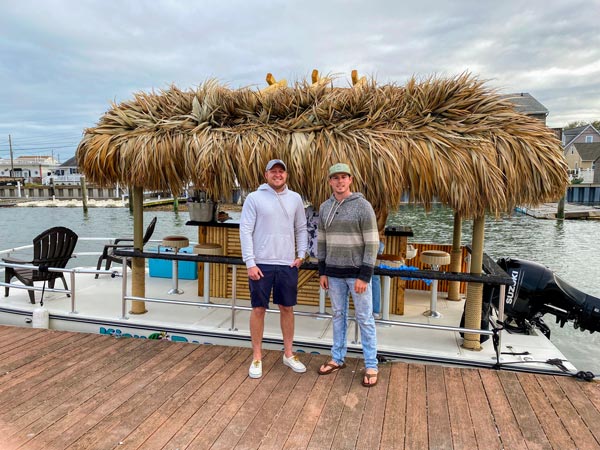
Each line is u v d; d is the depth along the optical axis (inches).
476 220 143.3
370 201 143.2
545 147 137.9
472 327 147.7
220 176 150.5
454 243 208.8
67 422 105.9
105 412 110.5
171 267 245.0
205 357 143.9
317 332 164.2
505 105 146.4
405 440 101.0
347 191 121.1
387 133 142.3
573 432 104.3
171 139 155.3
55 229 200.7
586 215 1102.4
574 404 116.6
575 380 130.0
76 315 178.7
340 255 123.3
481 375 132.8
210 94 160.2
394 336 161.9
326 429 104.7
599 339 257.4
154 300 168.1
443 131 141.6
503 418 110.0
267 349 154.1
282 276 127.3
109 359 141.9
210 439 100.3
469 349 149.9
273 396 119.6
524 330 167.9
